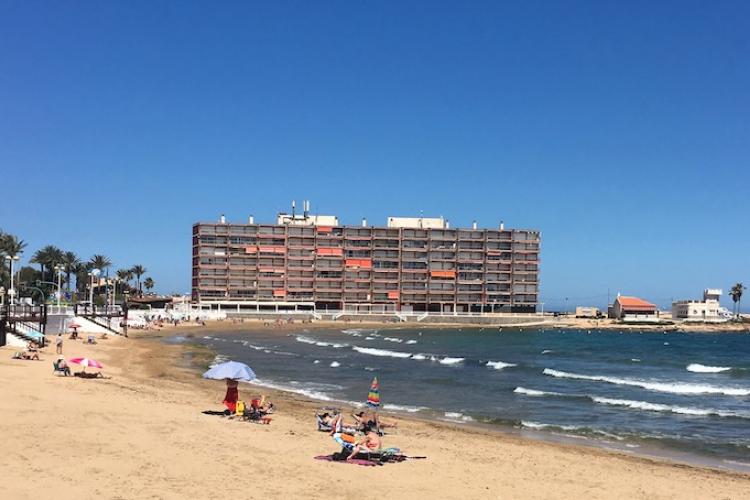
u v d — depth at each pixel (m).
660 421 31.91
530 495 16.33
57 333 73.00
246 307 193.88
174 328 136.62
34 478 14.25
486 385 47.22
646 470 20.86
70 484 13.98
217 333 127.44
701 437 27.81
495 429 29.31
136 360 57.00
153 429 21.23
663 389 46.12
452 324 199.25
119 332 91.81
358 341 113.06
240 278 195.25
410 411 34.41
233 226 195.62
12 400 24.91
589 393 43.41
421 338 134.62
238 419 25.28
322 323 182.00
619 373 62.25
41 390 28.66
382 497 14.91
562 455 23.02
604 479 18.92
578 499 16.34
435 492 15.79
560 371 62.91
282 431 23.08
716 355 97.38
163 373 47.41
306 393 40.47
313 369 57.72
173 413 25.45
